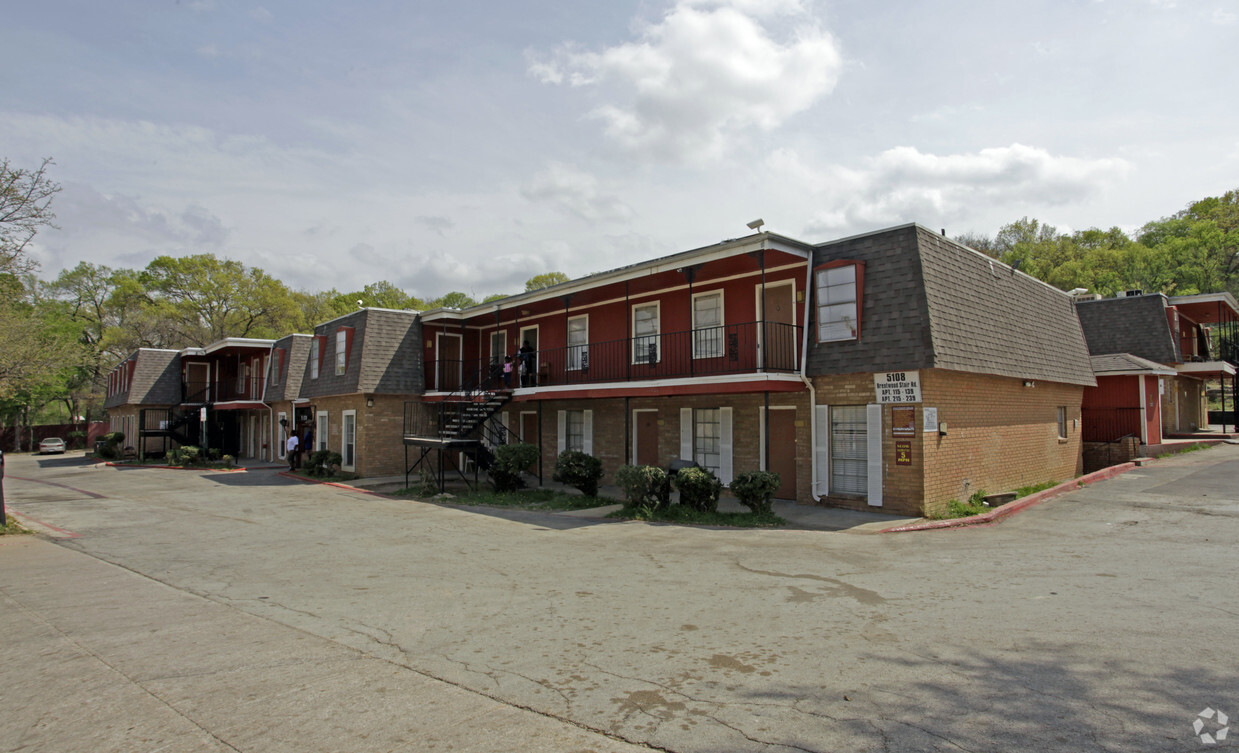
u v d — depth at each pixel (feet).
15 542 40.45
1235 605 22.04
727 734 13.70
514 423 81.92
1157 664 16.81
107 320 203.00
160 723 14.74
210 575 30.58
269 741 13.78
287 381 106.52
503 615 23.08
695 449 60.95
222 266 196.13
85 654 19.39
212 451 114.21
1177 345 88.07
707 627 21.25
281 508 56.39
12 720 14.98
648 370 64.75
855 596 24.73
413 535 41.50
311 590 27.30
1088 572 27.50
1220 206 202.90
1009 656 17.72
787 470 53.11
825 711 14.65
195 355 133.18
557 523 45.52
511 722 14.51
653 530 41.75
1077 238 230.48
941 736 13.29
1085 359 69.51
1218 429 102.58
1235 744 12.60
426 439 68.39
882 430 45.52
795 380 48.70
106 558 35.04
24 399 171.22
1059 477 61.57
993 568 28.96
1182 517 39.47
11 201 49.32
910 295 45.16
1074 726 13.53
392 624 22.16
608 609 23.59
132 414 136.36
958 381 47.06
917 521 41.96
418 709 15.26
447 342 89.30
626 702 15.47
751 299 56.24
